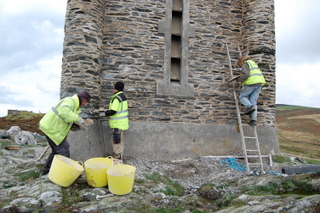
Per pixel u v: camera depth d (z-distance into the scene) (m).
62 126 4.54
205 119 6.88
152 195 4.28
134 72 6.70
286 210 3.41
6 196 3.82
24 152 7.42
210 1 7.27
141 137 6.52
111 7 6.79
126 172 4.12
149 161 6.32
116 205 3.62
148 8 6.93
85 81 6.00
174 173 5.80
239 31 7.38
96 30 6.28
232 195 4.47
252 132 6.97
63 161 4.17
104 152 6.33
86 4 6.20
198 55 7.05
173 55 7.09
